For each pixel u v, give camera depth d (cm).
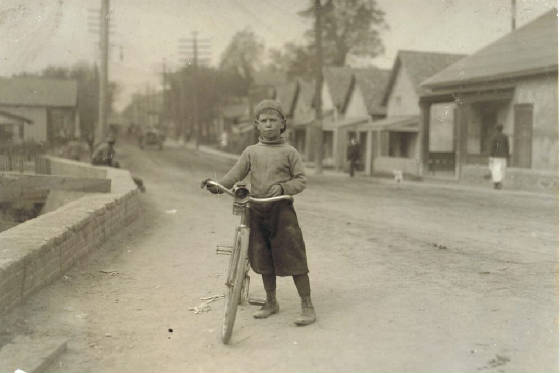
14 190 1009
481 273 547
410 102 2534
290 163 391
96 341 356
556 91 1568
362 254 645
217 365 322
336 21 2417
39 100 3059
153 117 6538
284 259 389
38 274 438
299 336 369
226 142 4378
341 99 3191
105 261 581
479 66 1823
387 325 389
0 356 313
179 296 464
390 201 1274
